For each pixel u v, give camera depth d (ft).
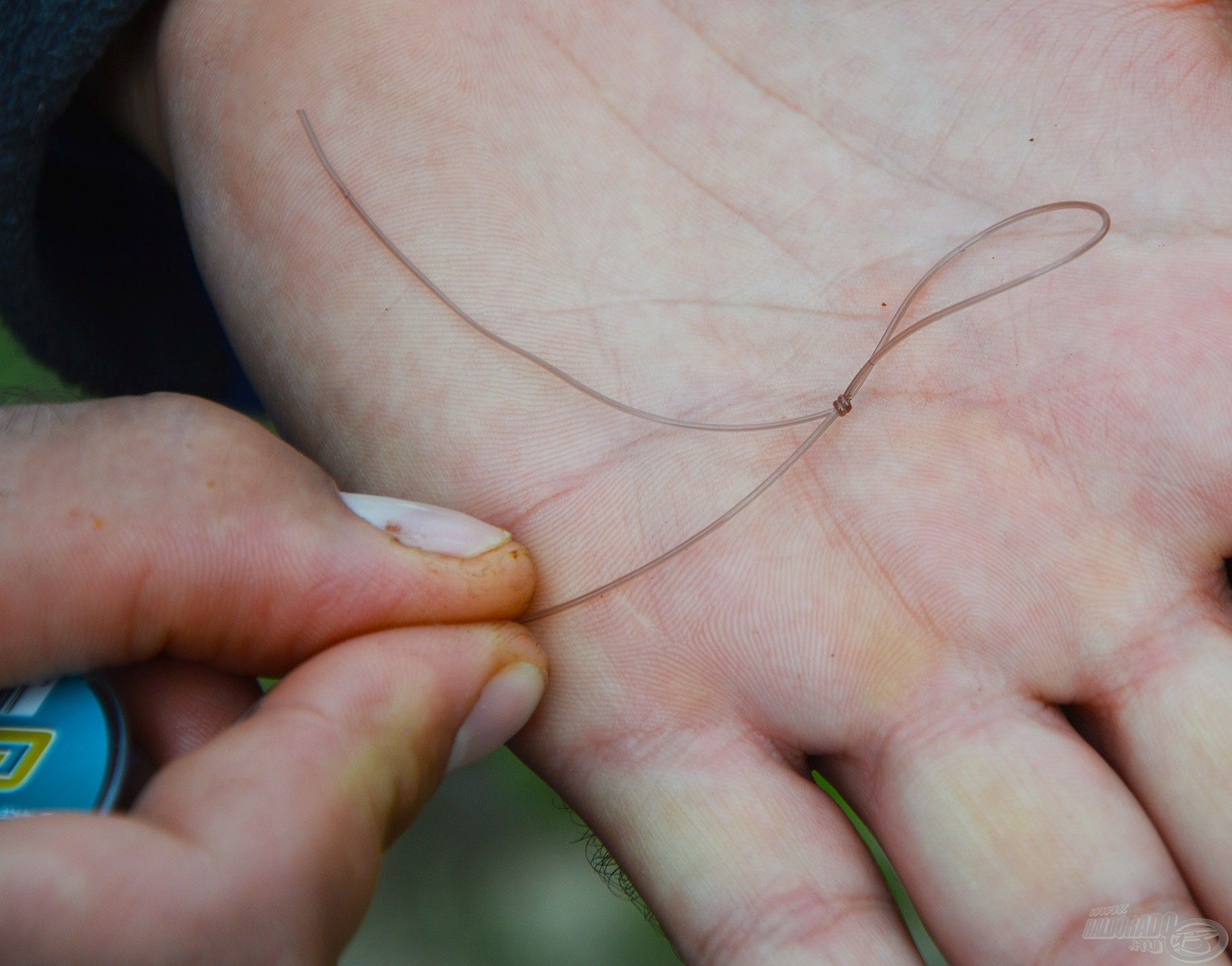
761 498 0.57
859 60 0.62
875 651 0.56
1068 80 0.61
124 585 0.52
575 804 0.58
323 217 0.62
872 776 0.56
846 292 0.59
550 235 0.61
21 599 0.52
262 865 0.47
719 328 0.59
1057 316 0.58
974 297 0.58
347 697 0.51
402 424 0.60
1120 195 0.59
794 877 0.54
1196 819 0.53
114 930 0.45
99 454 0.53
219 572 0.53
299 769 0.49
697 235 0.61
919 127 0.61
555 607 0.57
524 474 0.59
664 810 0.56
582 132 0.62
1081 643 0.55
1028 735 0.55
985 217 0.60
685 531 0.57
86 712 0.52
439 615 0.54
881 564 0.56
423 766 0.52
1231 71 0.60
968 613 0.56
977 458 0.57
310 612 0.54
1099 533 0.56
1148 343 0.57
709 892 0.55
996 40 0.62
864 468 0.57
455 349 0.60
